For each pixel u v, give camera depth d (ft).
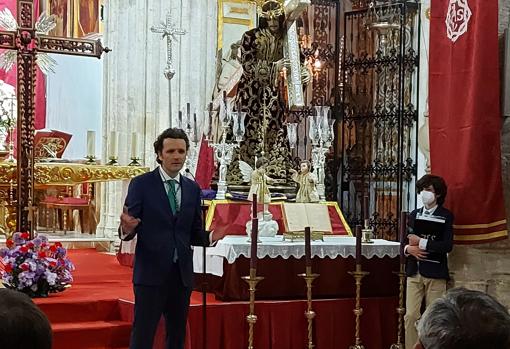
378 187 40.60
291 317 24.62
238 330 23.88
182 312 19.36
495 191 20.45
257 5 30.68
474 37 20.48
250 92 30.40
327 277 26.03
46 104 46.06
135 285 18.97
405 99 39.45
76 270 32.14
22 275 24.03
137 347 18.92
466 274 21.71
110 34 43.11
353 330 25.71
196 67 43.57
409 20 39.40
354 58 43.52
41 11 48.19
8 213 27.91
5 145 32.19
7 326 5.44
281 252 24.99
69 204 43.70
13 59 31.07
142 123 42.63
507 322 6.30
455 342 6.21
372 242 27.27
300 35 44.16
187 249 19.17
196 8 43.78
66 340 22.93
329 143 30.78
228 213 27.76
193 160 34.88
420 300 23.11
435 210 21.76
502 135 20.67
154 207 18.84
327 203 29.76
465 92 20.86
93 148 31.42
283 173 30.68
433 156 22.04
